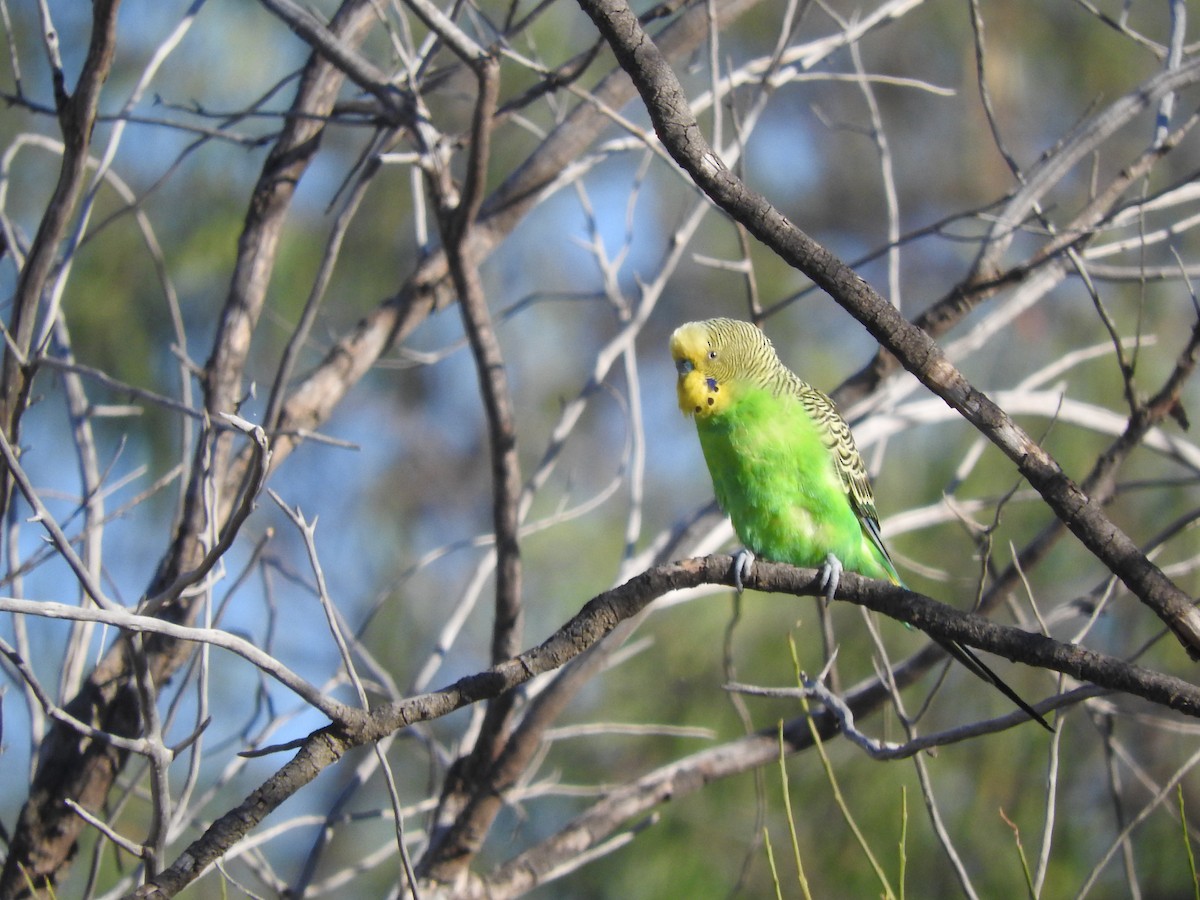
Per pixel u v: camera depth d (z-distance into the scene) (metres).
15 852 7.84
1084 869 11.13
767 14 16.38
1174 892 11.01
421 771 14.59
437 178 8.09
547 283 17.38
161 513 13.73
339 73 9.30
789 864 11.44
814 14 16.42
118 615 5.21
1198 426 12.95
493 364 8.38
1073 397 13.23
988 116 8.75
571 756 12.85
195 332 14.01
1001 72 15.84
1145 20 15.42
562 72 9.47
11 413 7.50
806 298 16.02
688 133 5.44
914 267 17.00
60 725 7.95
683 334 8.30
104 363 13.71
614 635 8.80
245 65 14.16
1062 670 5.64
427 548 16.77
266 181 9.14
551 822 13.00
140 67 13.95
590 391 9.64
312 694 5.61
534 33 14.41
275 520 15.95
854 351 15.80
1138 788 11.34
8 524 8.13
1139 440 8.17
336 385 9.23
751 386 8.38
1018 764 11.49
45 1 7.36
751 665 12.50
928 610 5.95
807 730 9.02
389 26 8.34
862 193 17.27
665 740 12.49
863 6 16.45
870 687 9.05
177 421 13.80
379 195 15.44
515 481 8.53
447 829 8.91
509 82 14.62
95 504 8.20
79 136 7.33
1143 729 11.54
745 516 8.69
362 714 5.72
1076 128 8.68
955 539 12.39
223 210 14.08
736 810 11.80
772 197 17.39
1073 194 15.21
